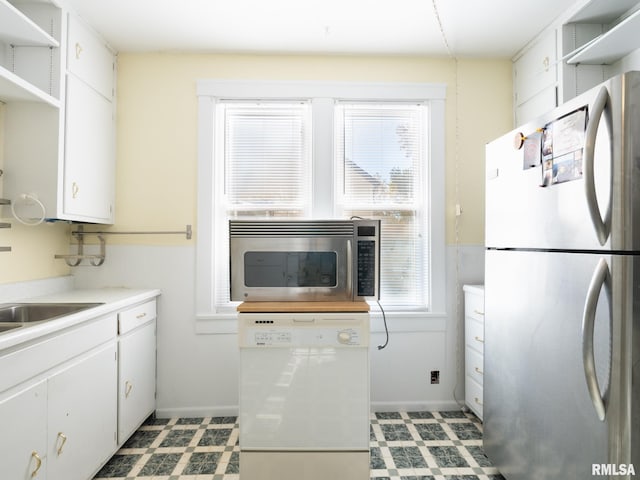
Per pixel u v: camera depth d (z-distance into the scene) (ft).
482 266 7.95
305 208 7.81
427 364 7.86
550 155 4.19
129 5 6.20
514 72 8.00
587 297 3.47
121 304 6.05
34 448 4.19
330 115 7.75
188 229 7.64
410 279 7.98
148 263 7.65
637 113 3.33
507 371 5.08
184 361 7.62
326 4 6.20
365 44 7.44
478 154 7.98
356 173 7.93
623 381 3.33
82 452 5.07
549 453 4.22
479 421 7.38
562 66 6.46
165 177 7.69
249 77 7.77
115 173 7.64
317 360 5.37
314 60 7.84
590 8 6.00
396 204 7.97
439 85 7.88
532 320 4.53
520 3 6.17
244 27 6.86
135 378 6.63
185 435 6.86
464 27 6.88
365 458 5.34
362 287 6.21
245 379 5.38
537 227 4.43
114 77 7.61
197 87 7.66
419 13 6.45
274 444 5.35
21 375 4.00
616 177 3.38
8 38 5.70
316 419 5.36
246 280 6.28
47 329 4.29
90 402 5.27
